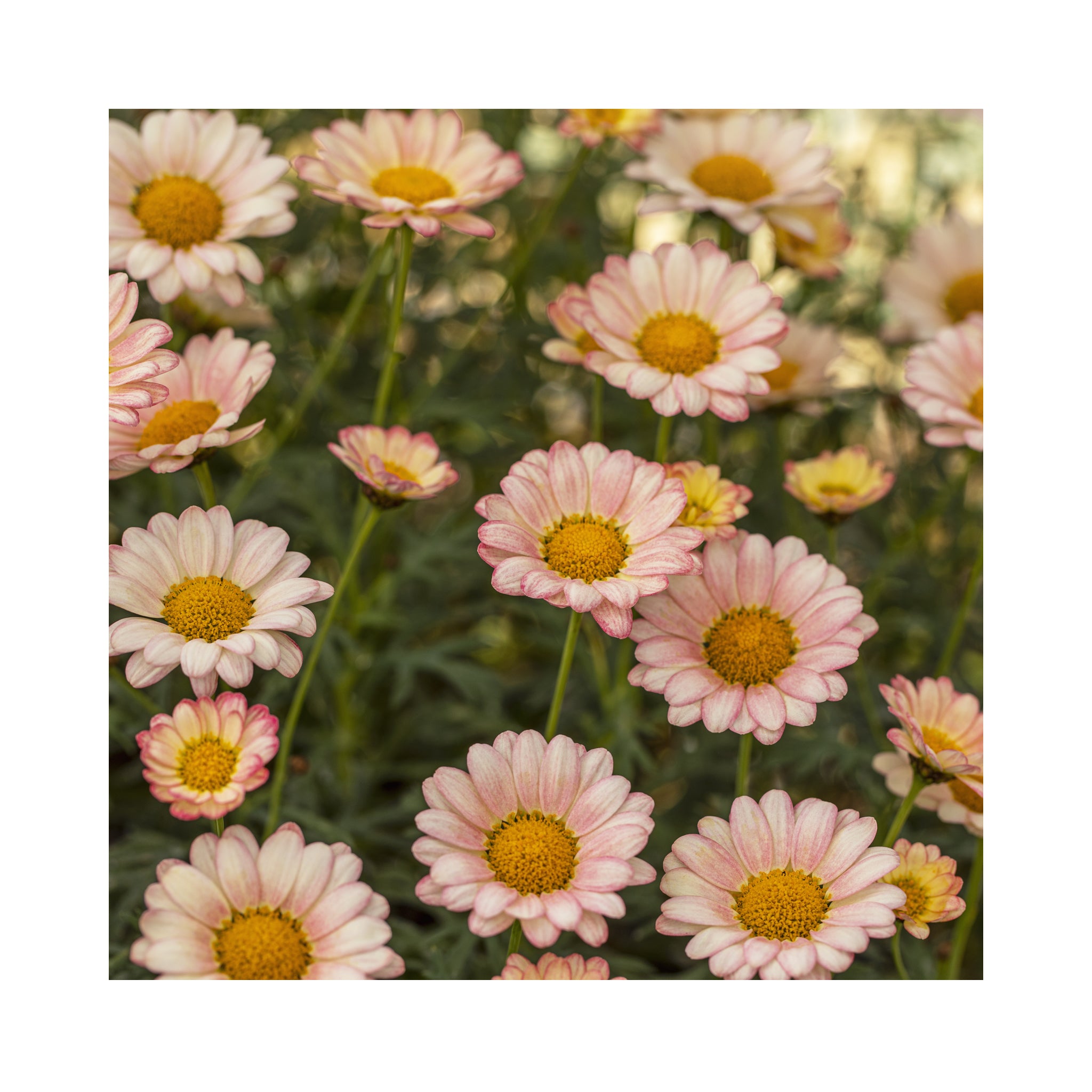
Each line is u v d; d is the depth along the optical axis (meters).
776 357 0.58
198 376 0.58
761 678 0.55
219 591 0.54
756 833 0.54
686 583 0.56
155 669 0.54
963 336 0.62
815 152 0.65
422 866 0.62
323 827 0.59
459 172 0.62
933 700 0.56
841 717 0.63
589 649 0.66
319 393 0.68
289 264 0.70
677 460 0.69
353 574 0.65
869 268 0.77
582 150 0.66
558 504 0.55
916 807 0.62
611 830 0.53
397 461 0.58
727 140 0.66
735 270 0.59
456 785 0.53
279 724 0.63
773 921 0.53
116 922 0.58
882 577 0.67
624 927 0.62
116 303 0.55
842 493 0.60
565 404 0.74
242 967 0.52
